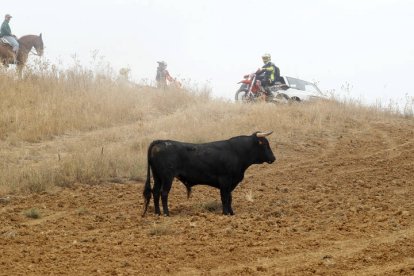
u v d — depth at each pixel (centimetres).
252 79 3005
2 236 1202
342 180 1816
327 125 2572
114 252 1091
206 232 1234
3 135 2162
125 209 1486
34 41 3062
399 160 2092
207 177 1458
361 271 971
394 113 2967
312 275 957
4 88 2550
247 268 984
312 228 1259
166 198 1434
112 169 1791
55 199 1551
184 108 2803
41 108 2428
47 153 2023
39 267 999
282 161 2066
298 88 3014
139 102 2764
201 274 966
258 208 1515
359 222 1302
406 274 954
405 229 1225
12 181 1623
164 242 1159
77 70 2902
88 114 2486
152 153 1438
